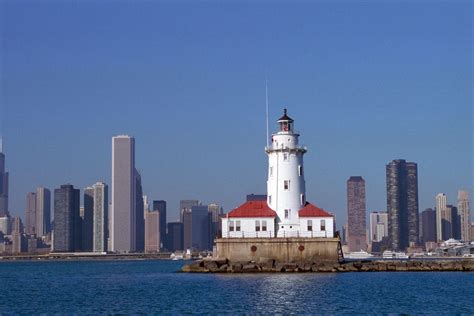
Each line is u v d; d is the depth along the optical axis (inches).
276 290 4990.2
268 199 6643.7
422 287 5319.9
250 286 5290.4
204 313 3887.8
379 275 6496.1
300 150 6619.1
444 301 4394.7
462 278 6264.8
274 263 6412.4
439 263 7411.4
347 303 4261.8
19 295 5398.6
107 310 4124.0
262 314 3818.9
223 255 6535.4
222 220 6555.1
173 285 5733.3
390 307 4092.0
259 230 6520.7
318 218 6520.7
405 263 7327.8
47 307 4384.8
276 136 6638.8
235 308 4065.0
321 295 4675.2
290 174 6594.5
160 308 4148.6
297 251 6446.9
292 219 6550.2
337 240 6451.8
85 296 5118.1
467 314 3801.7
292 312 3885.3
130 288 5767.7
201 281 5895.7
